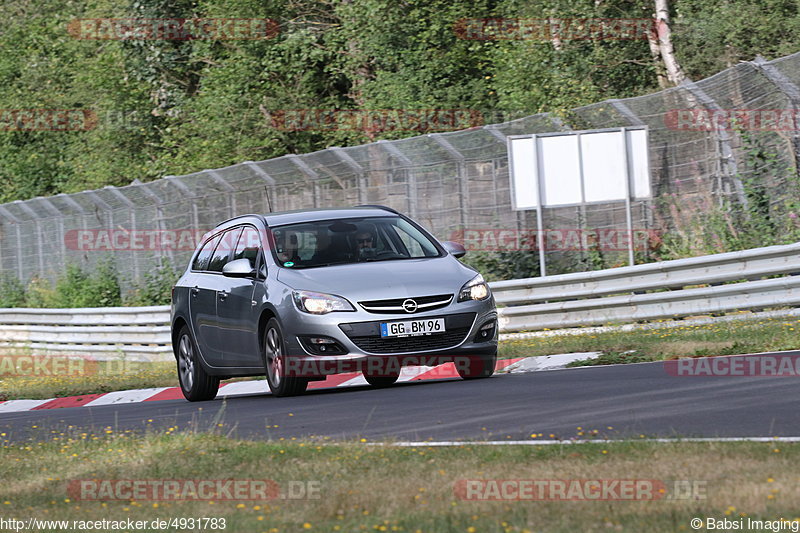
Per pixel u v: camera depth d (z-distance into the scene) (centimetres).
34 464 2728
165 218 9062
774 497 1723
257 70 11231
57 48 15112
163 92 13200
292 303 3691
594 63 9275
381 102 9850
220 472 2316
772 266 5353
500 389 3503
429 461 2220
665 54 9188
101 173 13062
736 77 6494
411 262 3862
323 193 7850
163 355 7906
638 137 6362
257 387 4941
